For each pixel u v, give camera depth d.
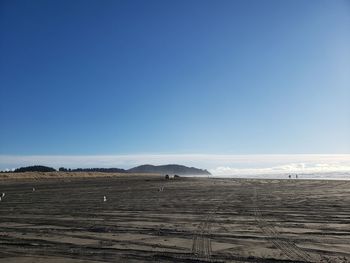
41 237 14.26
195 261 10.33
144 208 24.25
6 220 19.39
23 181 75.31
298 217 18.86
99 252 11.53
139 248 12.02
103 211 22.86
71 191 44.31
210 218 18.86
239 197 32.16
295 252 11.13
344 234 14.02
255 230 15.06
